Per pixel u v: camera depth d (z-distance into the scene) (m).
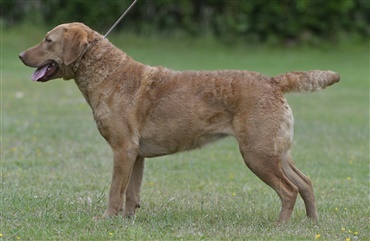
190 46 38.62
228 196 12.23
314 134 19.19
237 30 39.62
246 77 10.03
